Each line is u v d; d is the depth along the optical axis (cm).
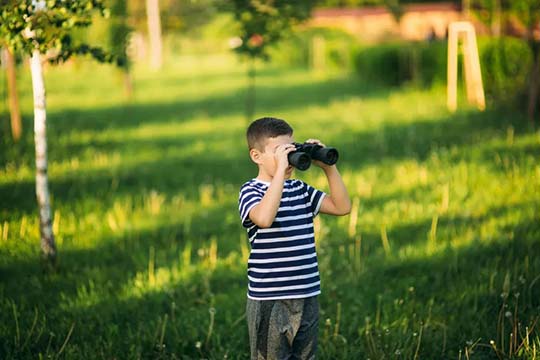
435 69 1958
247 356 434
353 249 635
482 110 1458
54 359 422
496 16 1673
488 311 477
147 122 1561
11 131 1291
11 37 507
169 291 537
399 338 438
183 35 5466
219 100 2023
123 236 693
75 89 2428
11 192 848
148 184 930
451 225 686
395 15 3381
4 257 618
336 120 1507
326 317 486
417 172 909
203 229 723
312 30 3462
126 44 1515
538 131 1137
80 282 564
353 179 910
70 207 787
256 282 333
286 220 332
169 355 439
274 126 344
